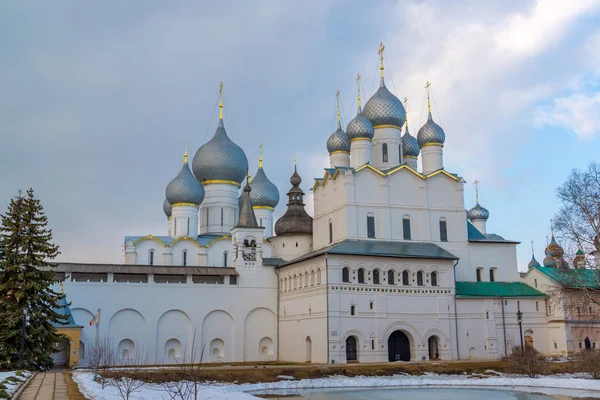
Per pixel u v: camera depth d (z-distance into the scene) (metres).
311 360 81.25
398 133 95.31
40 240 64.31
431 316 81.69
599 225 63.69
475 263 90.19
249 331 91.12
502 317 84.69
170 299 88.56
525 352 72.12
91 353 77.88
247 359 90.00
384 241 86.12
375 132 94.94
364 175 87.38
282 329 91.00
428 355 80.69
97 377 54.66
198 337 88.69
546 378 66.00
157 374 60.62
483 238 94.00
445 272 83.50
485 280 90.38
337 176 89.19
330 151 98.31
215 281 94.81
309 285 83.19
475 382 65.12
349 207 85.50
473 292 85.00
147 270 87.75
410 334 80.81
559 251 106.19
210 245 100.88
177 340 88.19
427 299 82.06
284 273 91.75
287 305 89.94
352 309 78.75
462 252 89.69
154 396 45.97
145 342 86.56
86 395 39.84
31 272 63.09
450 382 65.19
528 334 85.44
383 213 86.81
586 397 54.66
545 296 86.00
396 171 88.81
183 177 104.81
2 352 60.06
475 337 82.94
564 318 83.88
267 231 113.19
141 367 75.69
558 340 84.31
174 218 104.31
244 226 93.56
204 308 89.62
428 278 82.69
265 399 53.19
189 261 99.62
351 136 92.62
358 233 85.31
